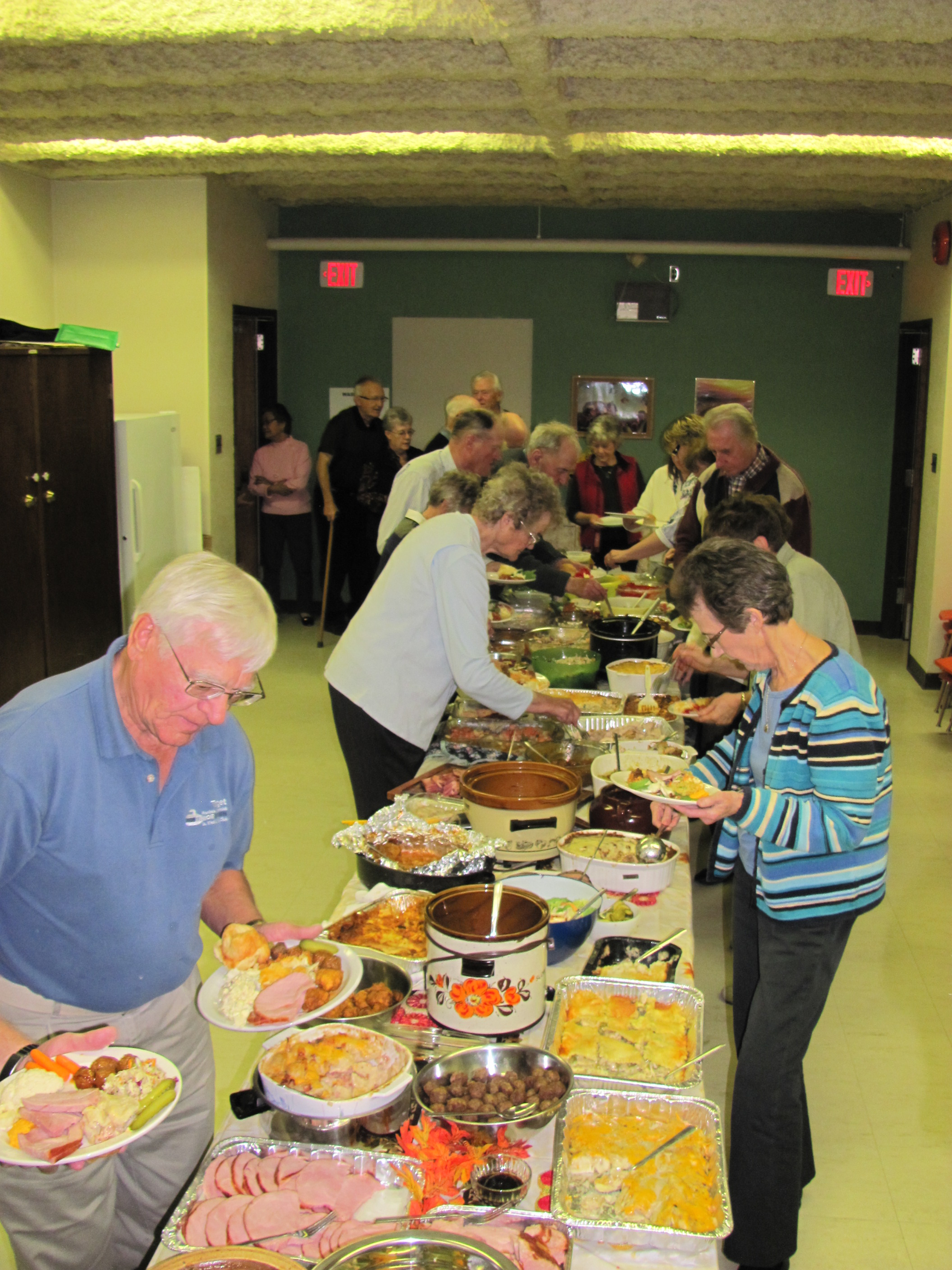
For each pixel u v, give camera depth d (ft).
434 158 21.01
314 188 25.20
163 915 5.09
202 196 22.76
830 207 25.53
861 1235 7.70
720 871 7.45
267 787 16.42
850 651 8.80
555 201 25.67
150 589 4.51
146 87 16.56
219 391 23.97
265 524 27.02
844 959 11.76
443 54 14.16
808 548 13.99
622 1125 4.66
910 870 14.02
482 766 7.79
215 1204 4.20
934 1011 10.77
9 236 21.89
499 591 15.37
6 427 15.31
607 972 5.89
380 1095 4.54
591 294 26.96
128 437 18.92
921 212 24.73
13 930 4.97
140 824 4.88
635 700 10.37
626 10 11.95
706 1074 9.46
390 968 5.54
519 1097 4.59
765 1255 6.73
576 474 21.89
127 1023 5.25
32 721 4.65
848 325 26.58
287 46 14.39
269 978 5.10
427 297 27.40
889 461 27.02
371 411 25.23
